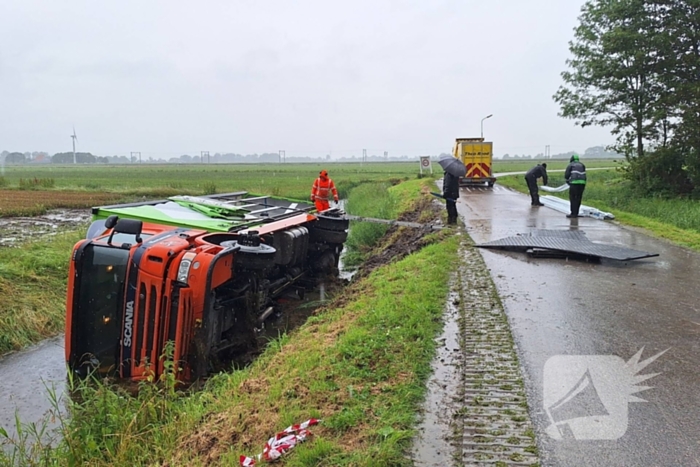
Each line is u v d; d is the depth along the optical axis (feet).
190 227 30.12
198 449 15.93
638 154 88.94
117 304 24.72
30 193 116.57
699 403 16.20
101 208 31.68
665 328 22.65
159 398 20.51
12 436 20.13
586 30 90.07
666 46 80.23
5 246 50.21
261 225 35.68
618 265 34.58
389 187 121.80
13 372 27.73
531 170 69.15
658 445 14.03
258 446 14.85
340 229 43.93
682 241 42.45
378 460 13.19
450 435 14.65
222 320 25.95
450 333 22.26
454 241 42.52
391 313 24.07
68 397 22.88
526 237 42.45
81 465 17.06
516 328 22.67
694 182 81.76
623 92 87.76
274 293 34.83
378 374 18.28
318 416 15.76
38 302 34.91
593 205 67.67
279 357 22.40
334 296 38.22
